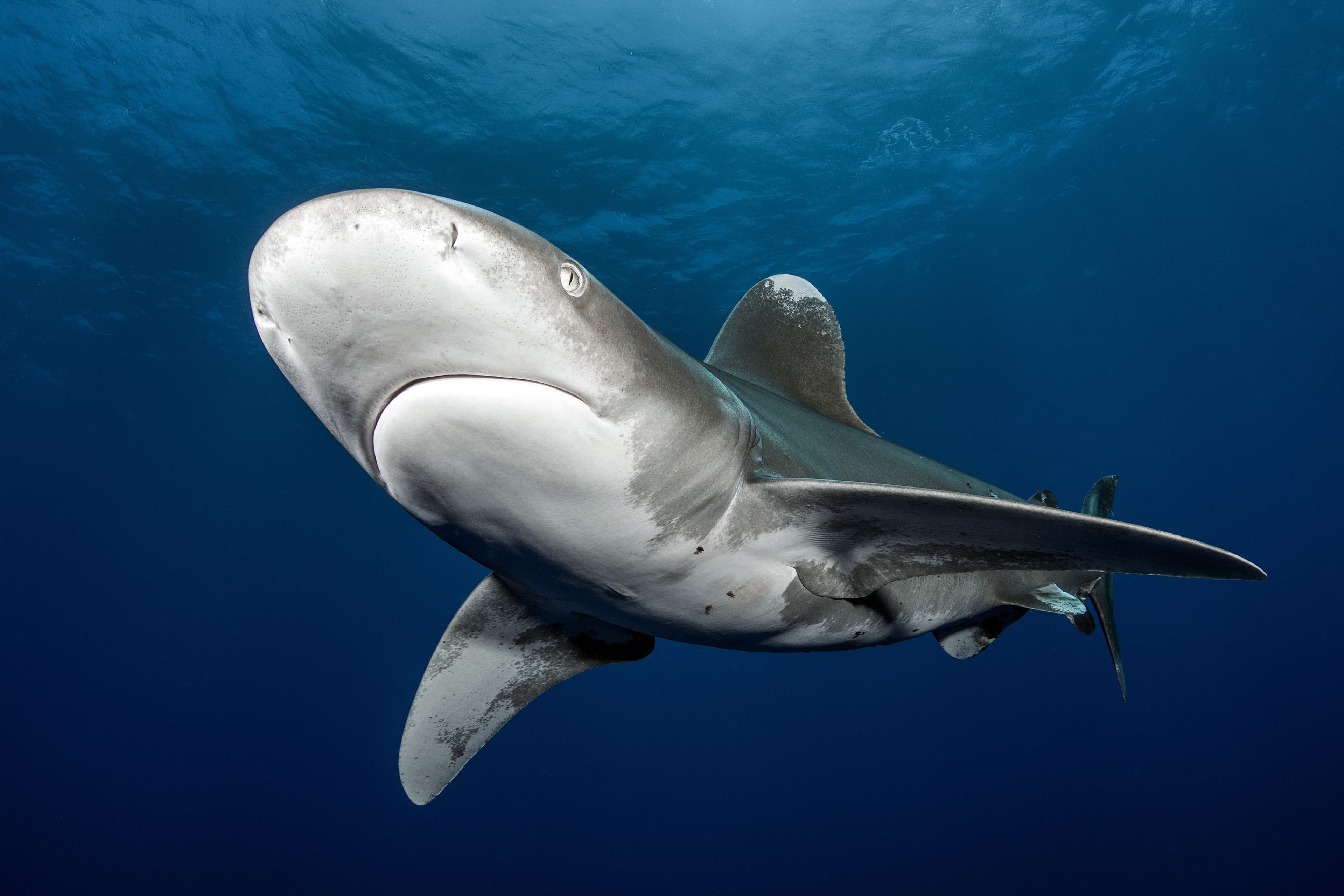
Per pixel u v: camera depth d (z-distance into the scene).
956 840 36.81
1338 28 18.23
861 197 20.05
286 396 24.84
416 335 1.24
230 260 19.08
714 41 15.83
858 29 16.19
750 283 22.12
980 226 22.03
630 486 1.56
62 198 17.62
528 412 1.35
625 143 17.27
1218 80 19.31
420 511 1.69
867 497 1.77
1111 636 4.16
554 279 1.27
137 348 22.97
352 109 15.72
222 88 15.23
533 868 37.59
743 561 1.95
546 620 2.60
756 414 2.29
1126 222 23.25
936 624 2.99
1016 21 16.52
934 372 28.62
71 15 13.93
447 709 2.68
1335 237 25.52
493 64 15.27
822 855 37.69
